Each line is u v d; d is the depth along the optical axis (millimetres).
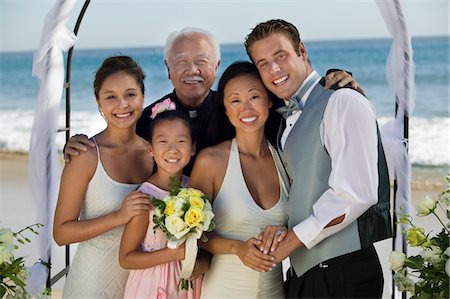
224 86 3135
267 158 3229
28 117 19062
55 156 3635
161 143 3146
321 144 3051
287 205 3166
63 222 3205
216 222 3133
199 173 3146
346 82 3090
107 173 3254
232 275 3135
